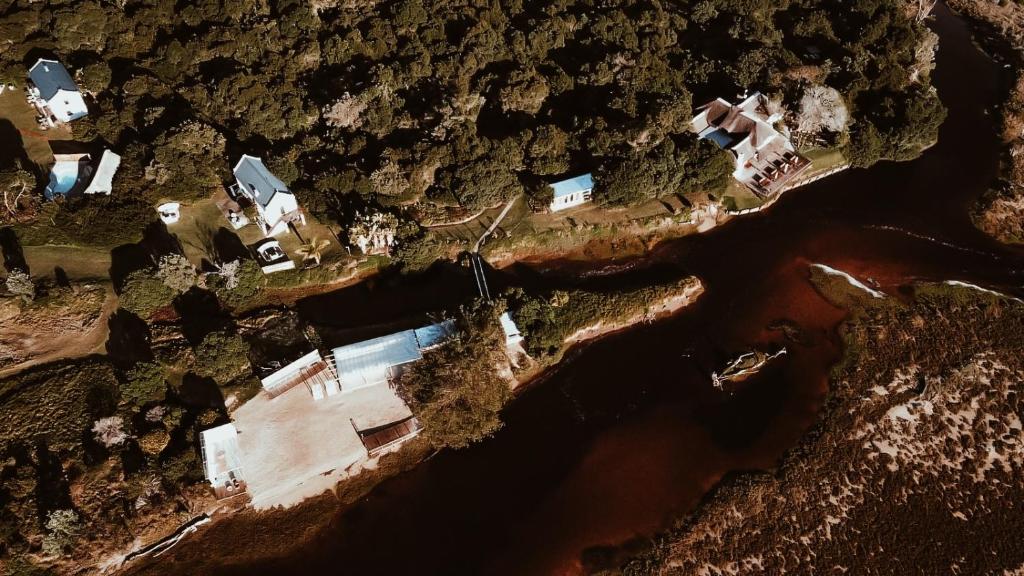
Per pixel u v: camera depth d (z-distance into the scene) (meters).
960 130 128.38
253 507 75.44
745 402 88.88
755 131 111.69
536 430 85.19
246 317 89.56
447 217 102.19
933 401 88.25
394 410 82.62
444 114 106.00
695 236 108.50
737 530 76.12
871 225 111.62
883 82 121.75
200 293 90.12
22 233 87.75
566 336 92.56
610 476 81.31
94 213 89.50
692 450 83.81
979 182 118.88
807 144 119.06
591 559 74.12
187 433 75.12
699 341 95.25
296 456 78.31
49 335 81.50
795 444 84.31
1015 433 85.25
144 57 113.00
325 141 105.56
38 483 69.69
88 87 104.81
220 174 100.00
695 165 105.19
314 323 90.31
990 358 93.06
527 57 119.12
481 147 102.62
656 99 109.31
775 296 100.88
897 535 75.94
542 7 128.88
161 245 93.12
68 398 76.38
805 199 115.31
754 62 120.50
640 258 104.19
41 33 110.50
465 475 80.81
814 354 94.06
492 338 85.56
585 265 102.25
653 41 123.88
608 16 124.75
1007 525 76.88
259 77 106.38
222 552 72.56
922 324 97.00
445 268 98.06
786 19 139.38
